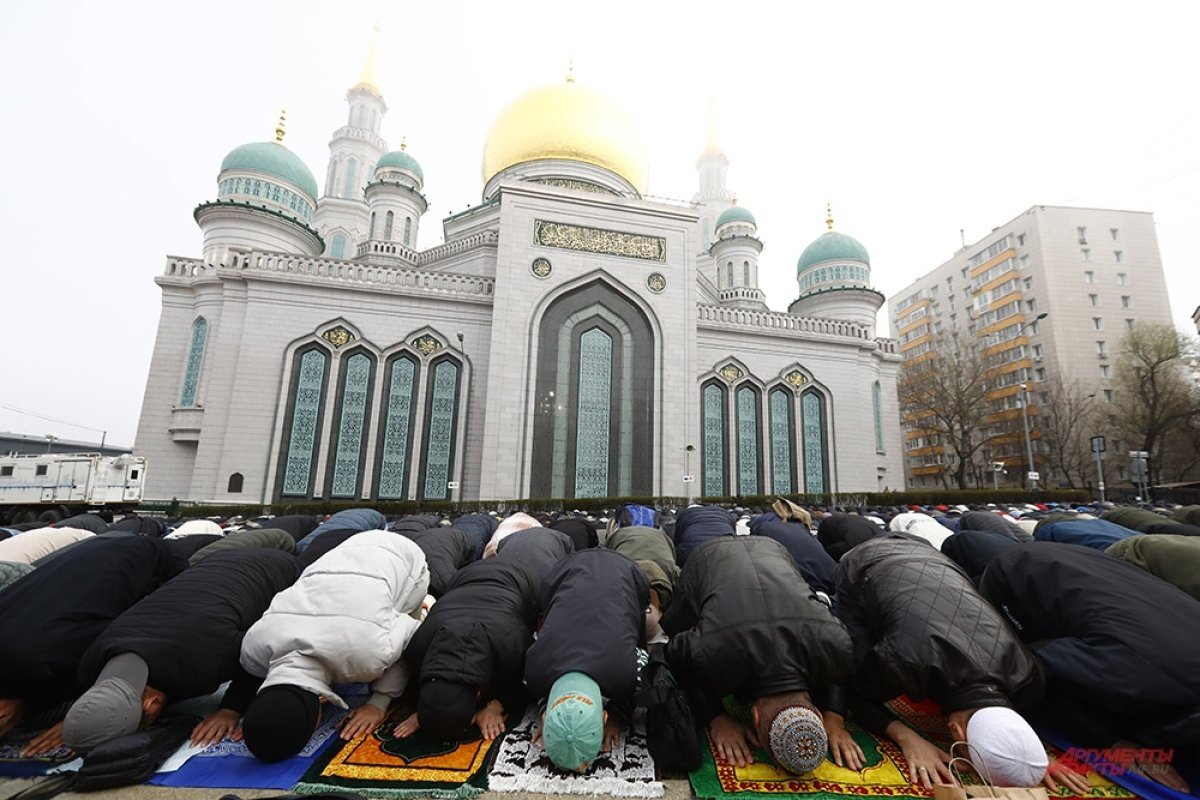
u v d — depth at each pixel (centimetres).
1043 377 3953
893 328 5631
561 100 2902
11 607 305
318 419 1984
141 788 255
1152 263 4075
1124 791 252
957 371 3456
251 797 246
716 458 2419
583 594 320
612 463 2189
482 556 670
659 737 277
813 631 279
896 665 272
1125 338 3562
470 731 312
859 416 2623
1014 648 271
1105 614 272
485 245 2466
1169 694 242
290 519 737
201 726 305
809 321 2688
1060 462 3431
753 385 2539
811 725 254
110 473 1595
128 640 282
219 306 2077
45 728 306
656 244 2412
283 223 2394
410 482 2028
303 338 2025
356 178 3591
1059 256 4025
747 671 277
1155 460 3225
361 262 2158
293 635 289
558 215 2328
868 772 271
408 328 2142
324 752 289
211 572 337
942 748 293
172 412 2006
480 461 2095
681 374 2316
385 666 303
